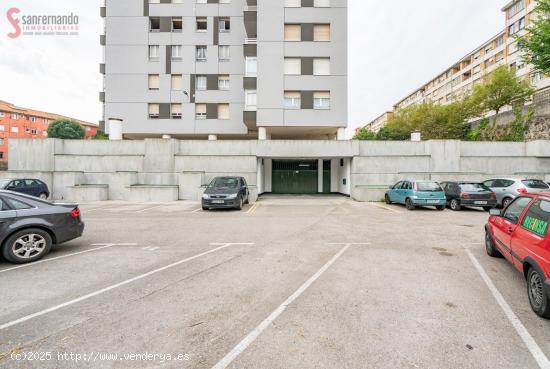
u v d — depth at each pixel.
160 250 5.88
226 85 26.86
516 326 2.89
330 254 5.58
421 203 11.97
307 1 22.66
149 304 3.38
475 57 46.50
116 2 26.31
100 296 3.61
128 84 26.27
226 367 2.27
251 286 3.96
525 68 33.22
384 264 4.95
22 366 2.26
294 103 22.89
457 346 2.54
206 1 26.59
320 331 2.79
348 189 18.75
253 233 7.57
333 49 22.61
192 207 13.40
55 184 16.22
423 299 3.53
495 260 5.16
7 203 4.88
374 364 2.30
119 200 16.19
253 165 16.98
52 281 4.11
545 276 2.92
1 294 3.65
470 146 17.12
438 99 59.00
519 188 11.98
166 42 26.50
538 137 19.86
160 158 17.20
